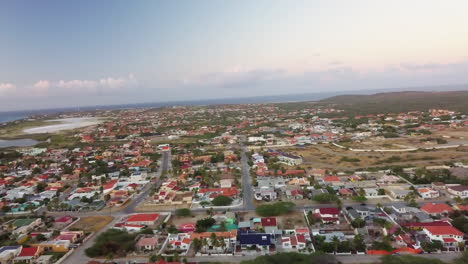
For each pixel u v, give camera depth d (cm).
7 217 11894
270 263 7381
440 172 14288
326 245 8062
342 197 12244
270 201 12306
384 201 11594
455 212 9869
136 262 8012
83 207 12588
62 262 8250
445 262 7275
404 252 7850
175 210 11894
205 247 8619
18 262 8262
